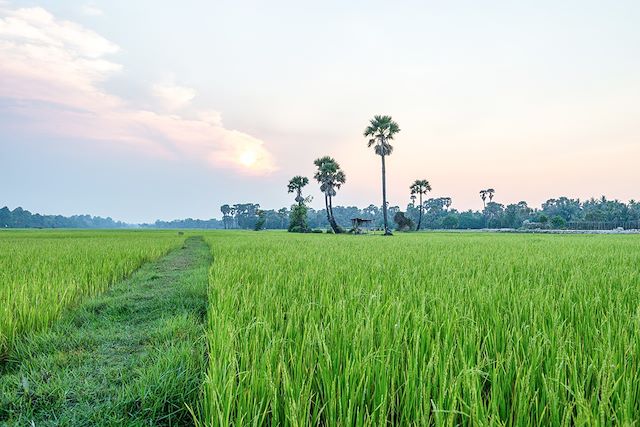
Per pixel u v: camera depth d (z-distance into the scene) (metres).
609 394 1.76
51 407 2.84
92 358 3.92
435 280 5.53
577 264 8.12
